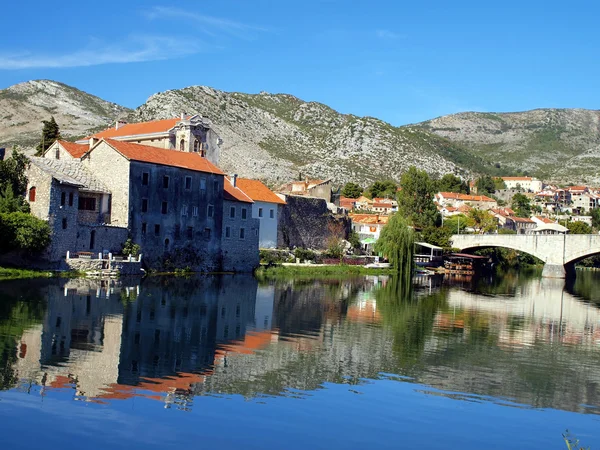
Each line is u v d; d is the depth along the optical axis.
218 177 96.88
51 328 42.69
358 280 103.88
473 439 28.12
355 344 45.69
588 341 53.78
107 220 83.44
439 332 53.34
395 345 46.25
